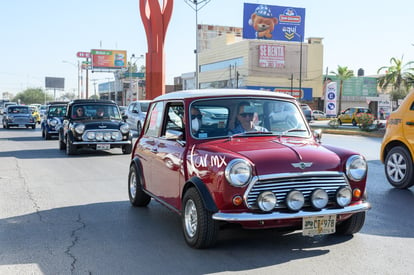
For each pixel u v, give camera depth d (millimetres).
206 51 74125
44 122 23031
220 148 5195
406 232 5980
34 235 6012
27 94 172125
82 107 16266
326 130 30172
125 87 96688
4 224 6586
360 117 29016
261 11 63562
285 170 4801
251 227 4766
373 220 6633
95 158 14695
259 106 5957
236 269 4633
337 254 5070
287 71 65000
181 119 6164
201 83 75750
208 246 5168
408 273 4512
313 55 66312
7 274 4621
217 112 5781
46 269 4754
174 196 5852
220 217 4742
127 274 4578
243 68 63969
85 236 5945
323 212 4859
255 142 5434
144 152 7090
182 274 4535
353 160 5129
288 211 4770
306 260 4879
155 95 38531
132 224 6539
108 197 8500
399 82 63250
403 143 9094
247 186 4727
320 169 4934
